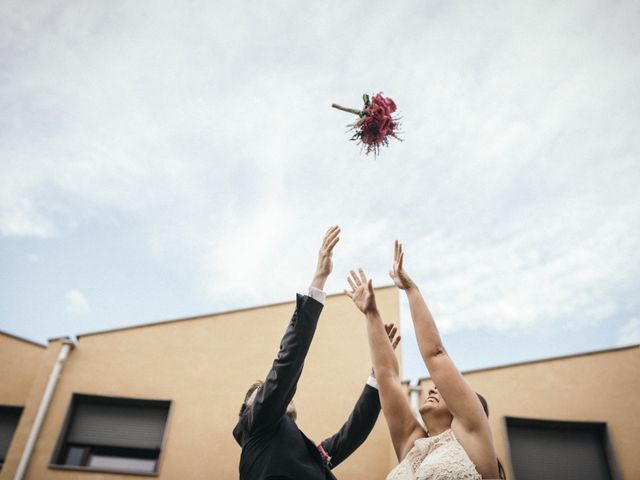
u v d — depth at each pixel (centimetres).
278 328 905
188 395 843
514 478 758
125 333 914
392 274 225
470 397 187
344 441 263
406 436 211
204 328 913
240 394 838
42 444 805
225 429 805
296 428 227
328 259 246
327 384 823
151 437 827
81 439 830
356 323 884
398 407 217
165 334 910
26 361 1012
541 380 826
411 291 217
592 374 820
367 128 269
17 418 964
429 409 207
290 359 220
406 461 190
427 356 198
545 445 790
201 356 883
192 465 775
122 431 834
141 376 867
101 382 863
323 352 857
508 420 805
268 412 215
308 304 229
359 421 267
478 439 179
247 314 926
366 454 746
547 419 788
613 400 794
